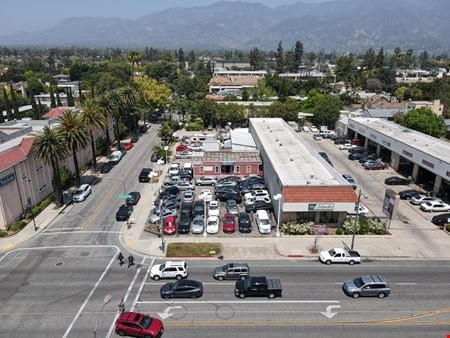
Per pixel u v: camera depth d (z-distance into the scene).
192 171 68.31
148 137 100.50
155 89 120.06
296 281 36.31
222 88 183.00
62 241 44.56
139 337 28.77
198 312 31.86
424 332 29.53
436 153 58.97
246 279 34.91
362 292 33.66
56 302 33.25
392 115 101.25
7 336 29.11
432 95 147.88
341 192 45.41
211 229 45.59
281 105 110.62
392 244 43.59
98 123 68.06
